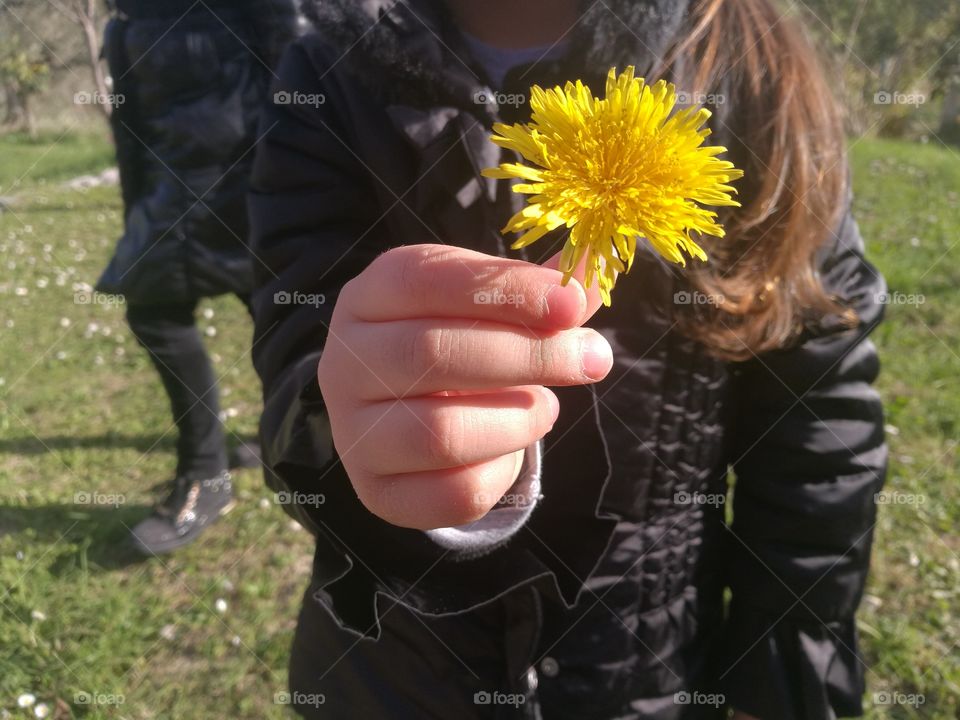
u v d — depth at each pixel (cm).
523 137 14
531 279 14
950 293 111
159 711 54
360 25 26
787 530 29
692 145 14
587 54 26
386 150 26
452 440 15
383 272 15
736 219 27
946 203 161
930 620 59
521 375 14
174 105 57
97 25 229
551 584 25
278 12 57
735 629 32
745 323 27
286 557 68
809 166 28
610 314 27
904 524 69
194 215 59
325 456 20
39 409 93
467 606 23
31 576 65
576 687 29
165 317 65
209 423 71
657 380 28
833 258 29
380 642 29
